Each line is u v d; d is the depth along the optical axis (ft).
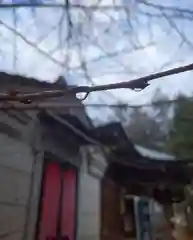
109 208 30.50
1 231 13.82
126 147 24.59
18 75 13.74
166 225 34.60
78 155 23.68
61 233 20.11
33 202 16.61
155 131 26.45
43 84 13.74
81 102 13.53
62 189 20.97
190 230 30.58
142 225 35.60
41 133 17.65
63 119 17.87
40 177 17.54
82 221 23.76
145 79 7.70
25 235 15.64
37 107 11.56
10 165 14.85
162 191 30.30
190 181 26.68
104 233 28.43
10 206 14.60
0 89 13.61
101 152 25.90
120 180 28.76
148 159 25.54
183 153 26.16
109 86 7.90
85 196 24.93
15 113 15.19
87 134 21.62
